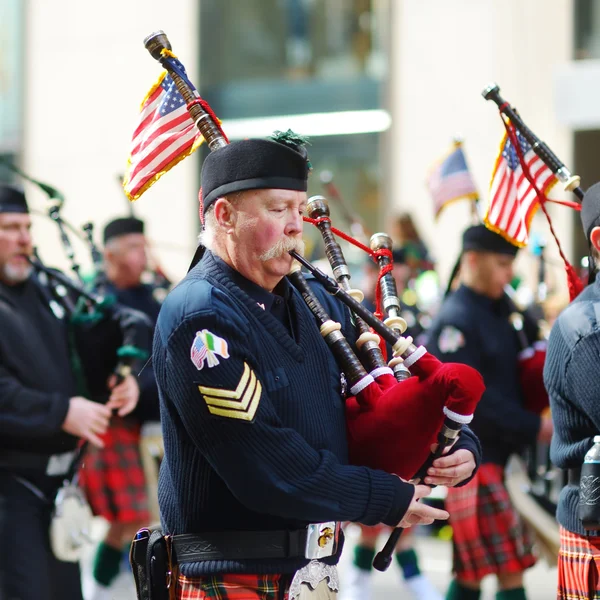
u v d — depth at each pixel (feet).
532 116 78.02
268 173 22.07
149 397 46.88
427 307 60.95
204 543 22.53
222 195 22.40
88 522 34.81
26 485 33.83
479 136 80.48
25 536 33.40
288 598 22.56
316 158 89.04
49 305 36.27
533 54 78.07
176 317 21.95
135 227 50.39
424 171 82.94
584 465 25.77
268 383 22.15
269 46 91.61
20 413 33.55
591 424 26.32
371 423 23.09
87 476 46.11
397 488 22.18
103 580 45.96
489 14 79.77
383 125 86.12
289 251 22.44
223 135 25.03
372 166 86.58
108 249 50.31
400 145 83.92
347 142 87.92
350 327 25.31
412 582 45.88
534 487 43.65
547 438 40.96
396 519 22.15
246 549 22.30
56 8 97.14
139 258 50.37
